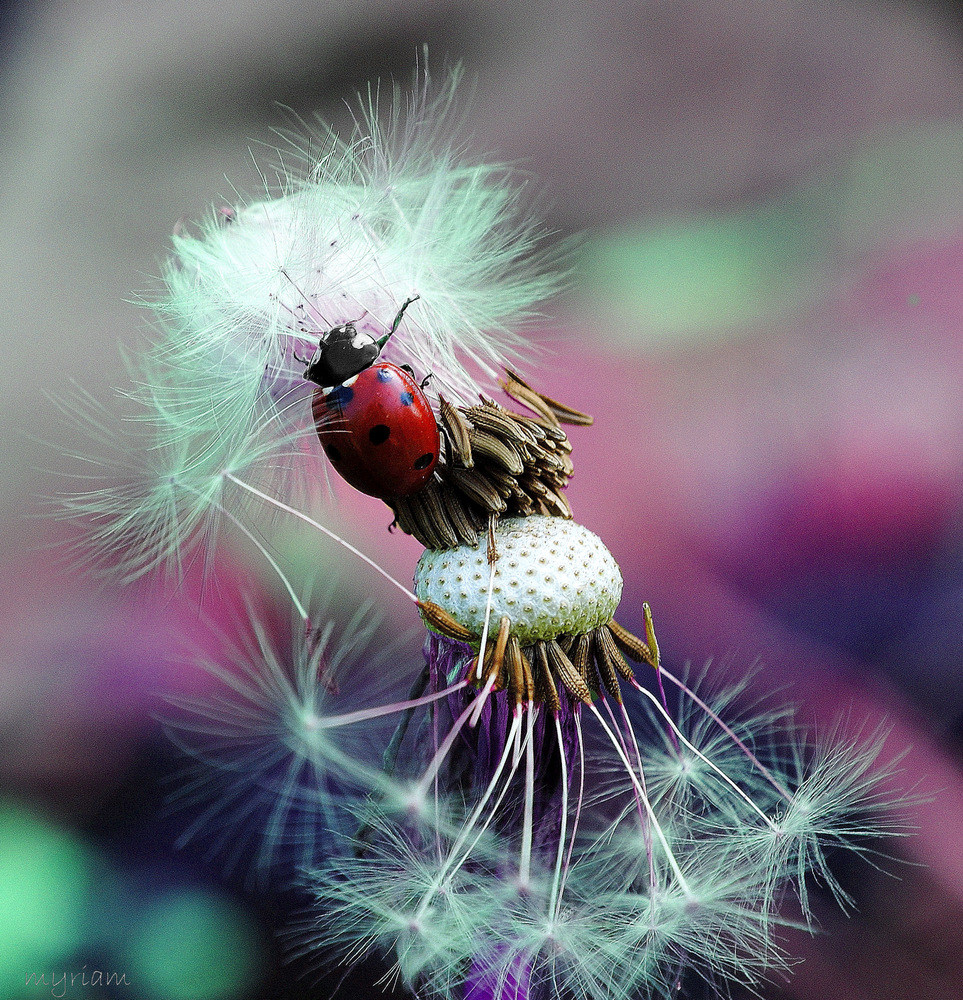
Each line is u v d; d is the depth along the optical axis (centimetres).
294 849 22
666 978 21
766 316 29
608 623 21
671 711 23
